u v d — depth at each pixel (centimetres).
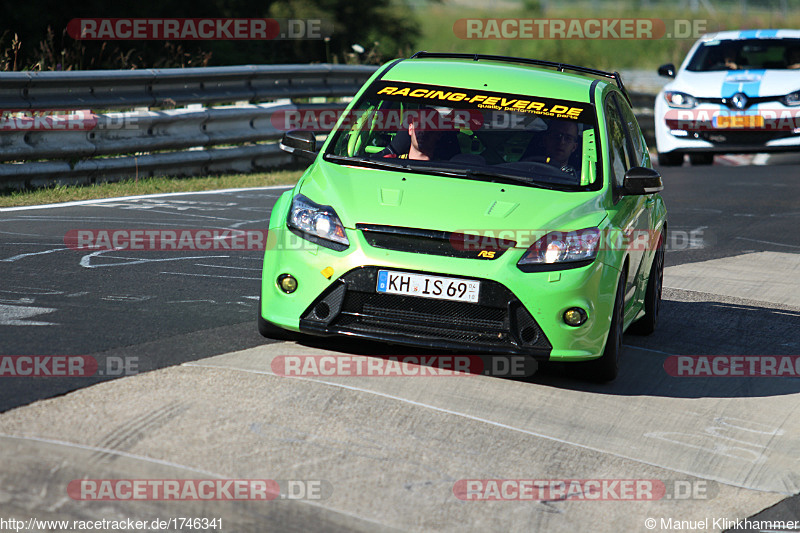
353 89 4384
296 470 1118
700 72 4803
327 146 1739
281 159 3981
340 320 1490
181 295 1861
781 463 1344
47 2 4756
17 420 1155
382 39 6450
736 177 4444
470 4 13575
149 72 3294
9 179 2858
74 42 4819
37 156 2930
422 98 1800
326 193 1569
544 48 11138
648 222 1819
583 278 1472
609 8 12600
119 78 3188
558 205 1562
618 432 1374
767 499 1230
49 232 2364
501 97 1805
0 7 4622
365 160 1686
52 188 2973
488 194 1575
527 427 1341
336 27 6188
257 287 1988
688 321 2061
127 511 993
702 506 1186
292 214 1549
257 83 3825
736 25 11994
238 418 1231
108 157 3234
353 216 1502
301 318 1502
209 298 1853
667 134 4728
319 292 1484
